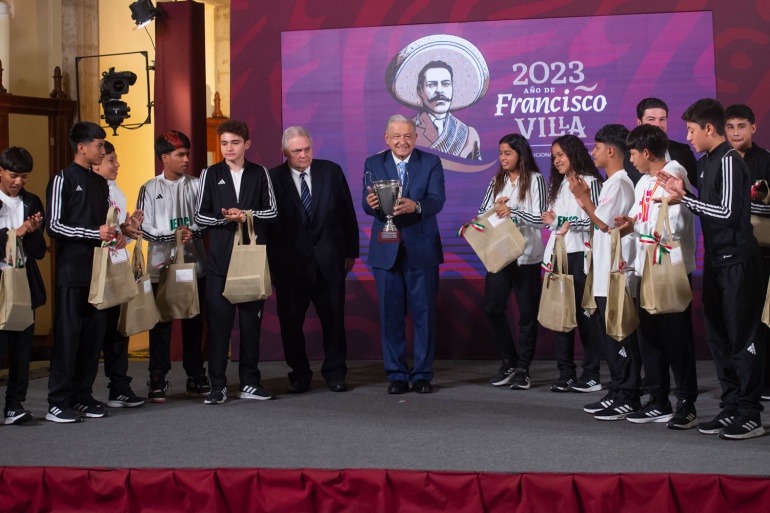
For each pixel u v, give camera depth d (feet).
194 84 24.13
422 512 10.92
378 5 22.95
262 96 23.43
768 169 16.06
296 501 11.07
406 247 17.78
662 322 13.78
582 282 17.53
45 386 19.86
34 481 11.48
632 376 14.88
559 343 17.97
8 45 26.45
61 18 27.73
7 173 15.28
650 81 22.16
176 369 22.18
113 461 12.20
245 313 17.35
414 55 22.89
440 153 22.86
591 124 22.38
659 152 13.75
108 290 15.37
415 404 16.53
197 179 18.56
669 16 22.04
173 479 11.27
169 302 17.19
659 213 13.17
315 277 18.08
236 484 11.19
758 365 13.12
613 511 10.60
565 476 10.72
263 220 17.24
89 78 27.81
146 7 23.88
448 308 22.74
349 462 11.91
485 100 22.68
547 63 22.48
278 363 22.91
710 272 13.53
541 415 15.26
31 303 14.99
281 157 23.40
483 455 12.17
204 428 14.55
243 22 23.41
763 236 15.74
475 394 17.63
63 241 15.61
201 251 18.29
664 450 12.32
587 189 14.71
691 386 13.89
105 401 17.49
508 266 18.47
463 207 22.79
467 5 22.66
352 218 18.66
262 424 14.80
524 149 18.38
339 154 23.21
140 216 15.87
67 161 27.27
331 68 23.18
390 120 17.98
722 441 12.89
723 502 10.42
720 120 13.21
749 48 21.80
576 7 22.33
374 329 22.91
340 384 18.16
